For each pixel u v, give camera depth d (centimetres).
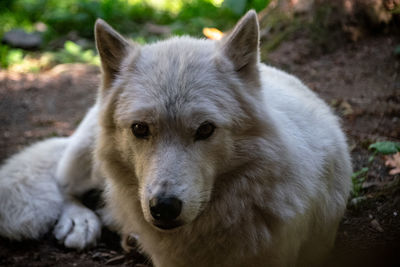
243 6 1175
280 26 895
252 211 346
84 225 496
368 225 466
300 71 805
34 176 527
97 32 356
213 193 346
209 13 1295
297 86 459
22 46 1106
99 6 1245
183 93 323
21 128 762
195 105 320
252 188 341
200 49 351
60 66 1026
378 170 547
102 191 526
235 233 348
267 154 335
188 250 361
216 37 588
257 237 347
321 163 389
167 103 321
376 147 520
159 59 346
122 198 376
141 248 453
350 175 449
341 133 452
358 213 484
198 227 350
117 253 482
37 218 495
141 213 370
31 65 1027
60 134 728
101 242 504
